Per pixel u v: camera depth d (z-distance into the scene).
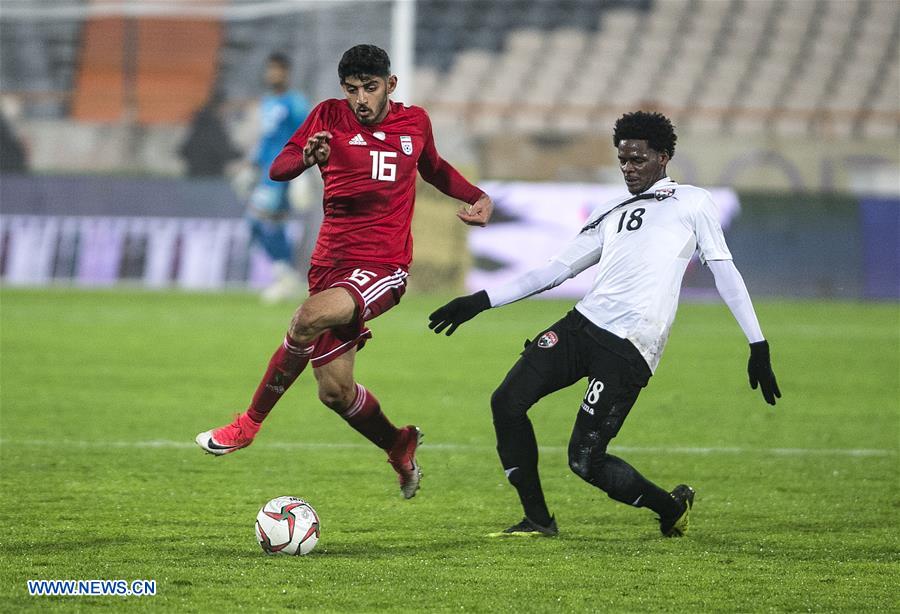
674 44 95.56
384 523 19.88
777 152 79.81
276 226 62.06
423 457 26.36
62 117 91.44
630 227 18.14
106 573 16.05
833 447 28.14
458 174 20.58
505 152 74.25
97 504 20.77
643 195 18.44
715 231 18.02
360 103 18.69
